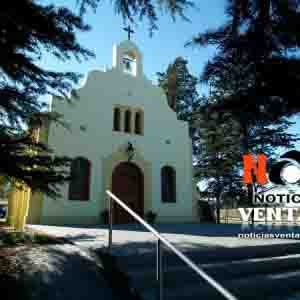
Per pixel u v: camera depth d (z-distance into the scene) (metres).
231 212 19.36
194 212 15.98
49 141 12.65
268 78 4.57
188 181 16.30
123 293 4.08
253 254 5.73
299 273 5.07
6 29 4.57
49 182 6.19
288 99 4.65
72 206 12.71
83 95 14.05
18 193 12.93
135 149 14.96
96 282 4.39
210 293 4.14
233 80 5.12
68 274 4.65
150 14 4.72
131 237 7.07
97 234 7.81
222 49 4.90
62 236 7.39
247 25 4.71
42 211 12.03
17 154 5.86
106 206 13.51
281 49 4.57
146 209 14.56
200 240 6.71
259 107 5.00
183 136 16.84
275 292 4.60
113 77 15.27
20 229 9.91
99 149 13.96
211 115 5.59
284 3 4.23
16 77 5.40
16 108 5.85
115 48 15.81
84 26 5.09
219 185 23.34
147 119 15.84
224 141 22.36
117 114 15.19
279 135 19.97
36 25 4.74
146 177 14.98
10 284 4.35
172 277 4.38
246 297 4.30
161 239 3.62
